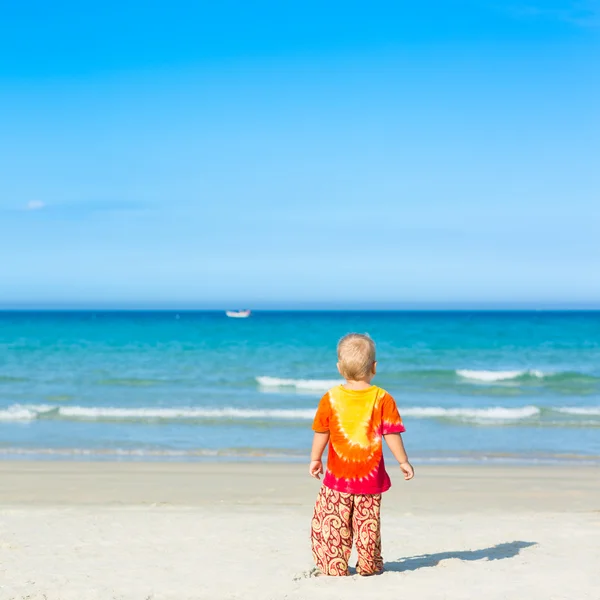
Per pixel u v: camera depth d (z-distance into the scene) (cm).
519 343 4322
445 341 4491
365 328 6119
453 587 410
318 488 930
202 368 2992
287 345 4116
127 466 1102
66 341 4431
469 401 2123
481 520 693
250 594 402
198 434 1497
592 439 1453
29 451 1283
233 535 596
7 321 8544
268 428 1581
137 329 6006
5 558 508
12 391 2319
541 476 1034
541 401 2128
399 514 759
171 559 504
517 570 455
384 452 1291
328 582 423
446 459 1221
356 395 425
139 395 2234
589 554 511
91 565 486
